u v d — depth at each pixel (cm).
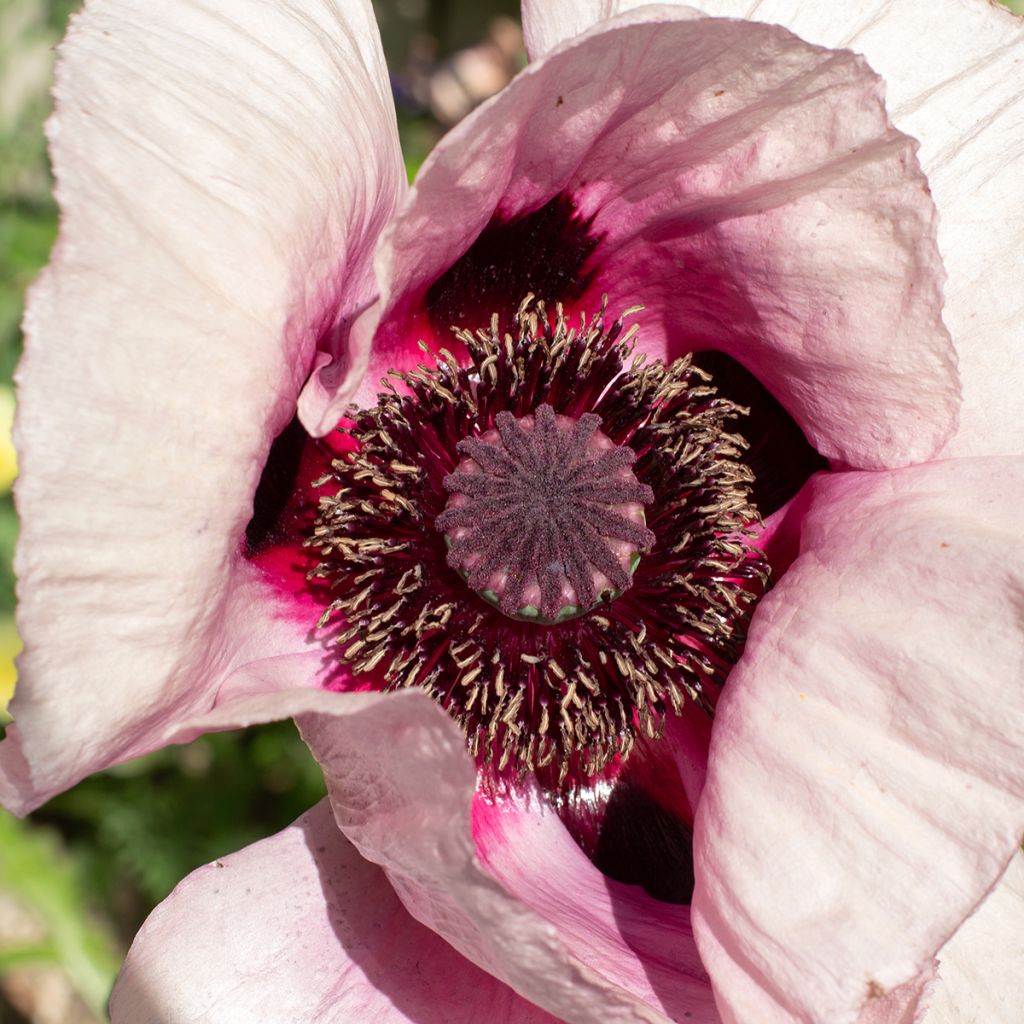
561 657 29
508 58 52
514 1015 27
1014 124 29
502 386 30
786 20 29
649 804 29
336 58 27
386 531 29
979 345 28
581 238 29
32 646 24
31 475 24
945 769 25
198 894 27
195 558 25
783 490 30
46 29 41
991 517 26
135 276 25
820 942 25
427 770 24
